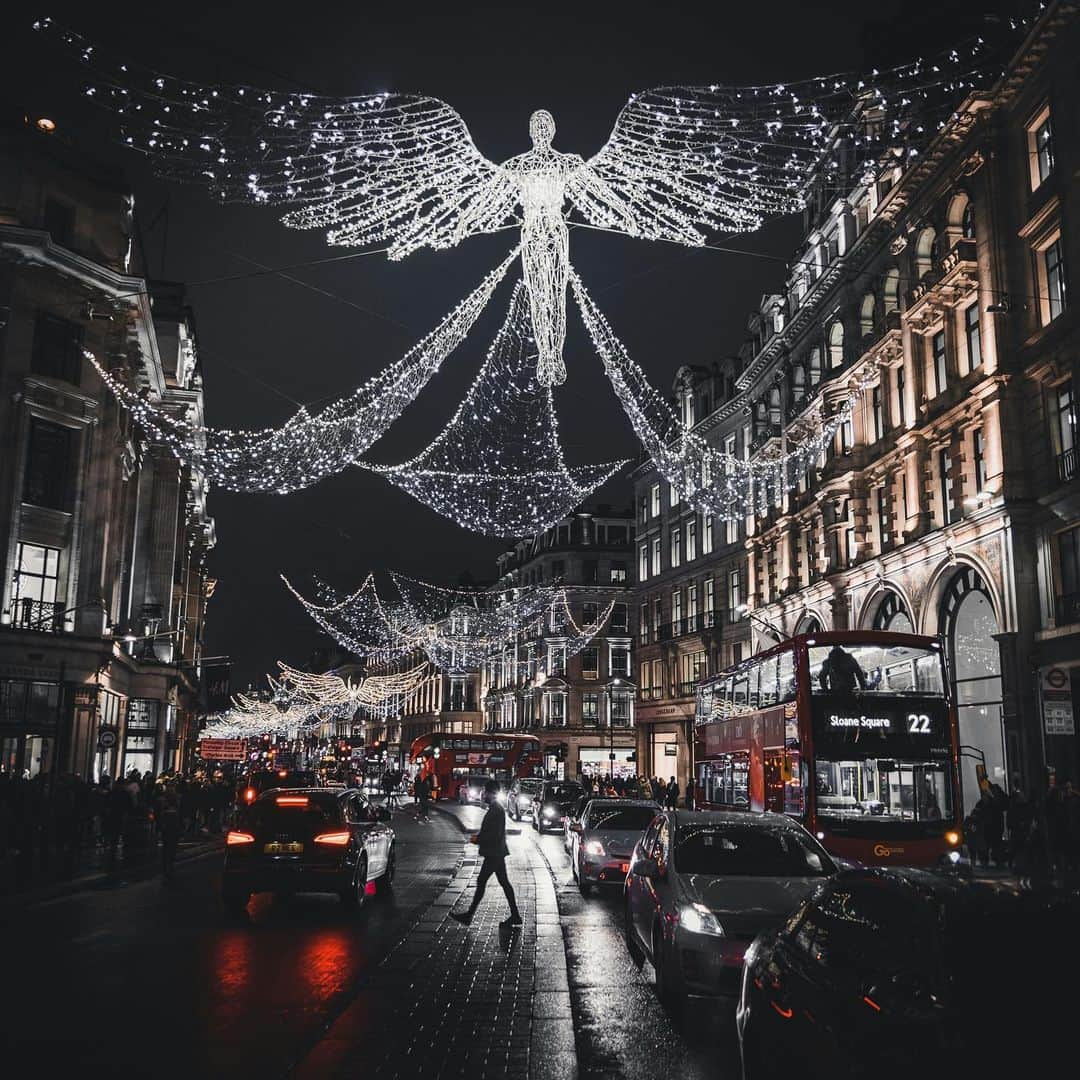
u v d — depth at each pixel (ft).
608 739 257.96
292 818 47.47
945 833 55.98
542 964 35.06
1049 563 82.79
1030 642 83.87
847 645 58.70
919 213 104.68
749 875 30.73
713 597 171.73
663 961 28.40
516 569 297.12
